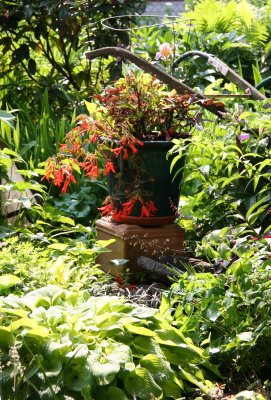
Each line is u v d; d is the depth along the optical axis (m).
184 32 9.84
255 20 9.64
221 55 9.26
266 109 5.56
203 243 4.01
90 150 6.84
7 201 5.74
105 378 3.43
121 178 5.22
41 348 3.55
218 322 4.03
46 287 4.06
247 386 3.80
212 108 5.42
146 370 3.55
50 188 6.58
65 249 5.26
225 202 5.41
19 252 4.74
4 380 3.44
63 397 3.43
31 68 8.46
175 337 3.86
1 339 3.56
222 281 4.00
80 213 6.58
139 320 3.77
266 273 3.96
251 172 4.84
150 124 5.26
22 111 7.73
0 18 8.23
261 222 5.39
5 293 4.35
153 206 5.21
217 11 9.73
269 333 3.78
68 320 3.73
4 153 6.21
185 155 5.27
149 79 5.34
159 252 5.27
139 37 10.32
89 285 4.63
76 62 9.20
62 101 8.50
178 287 4.07
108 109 5.20
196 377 3.80
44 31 8.36
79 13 8.20
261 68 9.41
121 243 5.23
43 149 7.04
